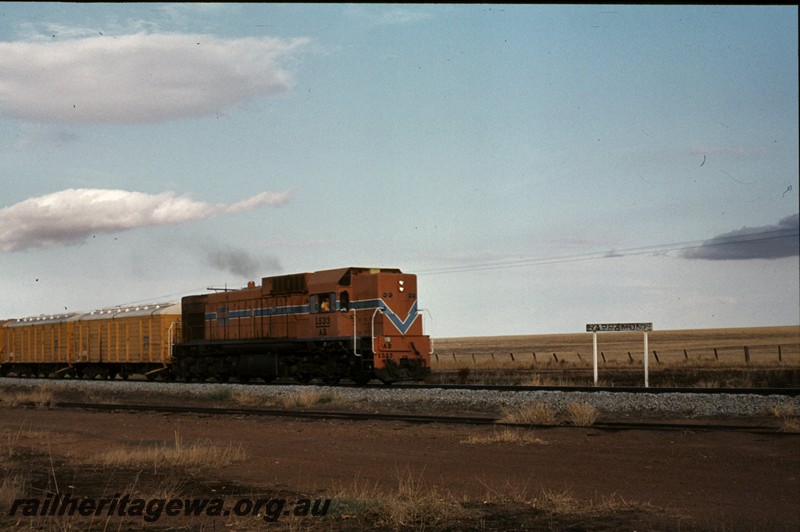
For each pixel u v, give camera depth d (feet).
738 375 130.41
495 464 47.24
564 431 60.39
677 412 69.87
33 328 183.83
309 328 114.62
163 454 52.03
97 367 165.68
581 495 38.09
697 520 32.65
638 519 33.01
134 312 154.92
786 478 40.81
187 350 139.95
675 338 454.81
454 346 481.05
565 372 156.56
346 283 111.45
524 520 33.37
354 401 89.20
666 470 43.93
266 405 91.20
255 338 124.77
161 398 109.09
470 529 32.09
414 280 111.04
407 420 69.87
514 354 313.12
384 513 34.58
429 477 43.57
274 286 120.88
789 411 64.13
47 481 44.29
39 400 103.96
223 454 51.49
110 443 61.05
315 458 51.34
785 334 465.88
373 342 104.83
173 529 33.19
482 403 81.25
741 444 51.67
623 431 59.11
